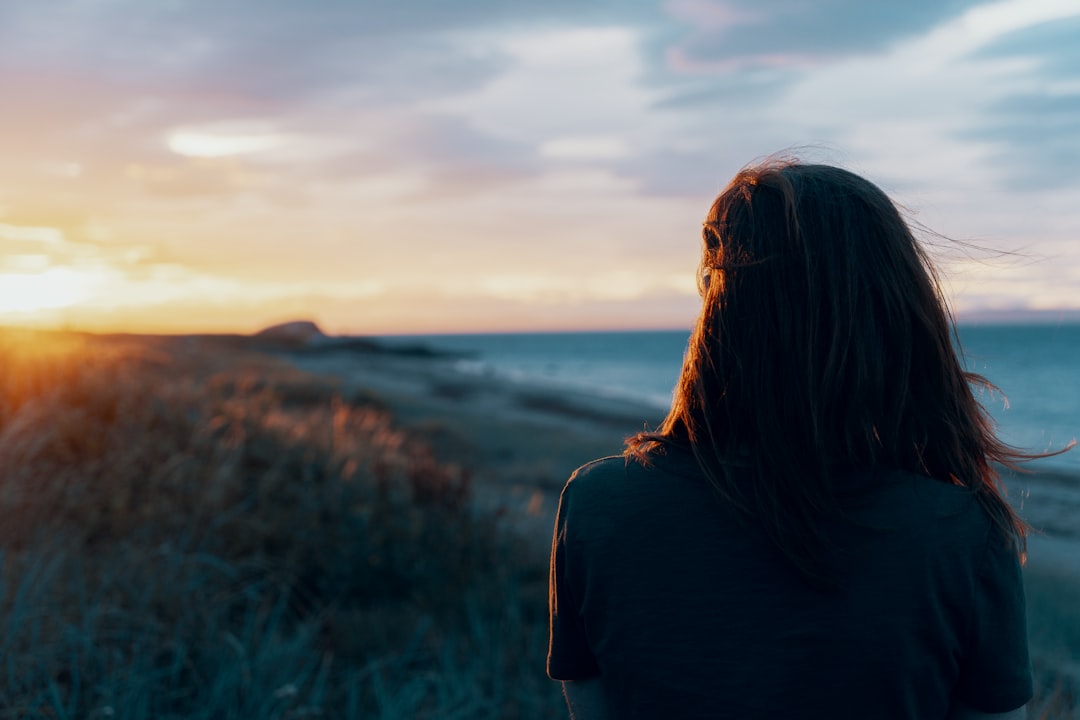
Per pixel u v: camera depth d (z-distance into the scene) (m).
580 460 18.20
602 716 1.05
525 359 145.50
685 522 0.96
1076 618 8.01
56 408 5.82
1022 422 33.31
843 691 0.88
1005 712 0.91
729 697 0.90
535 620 5.08
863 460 0.95
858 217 0.99
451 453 16.92
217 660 3.60
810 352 0.93
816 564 0.88
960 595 0.89
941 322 1.00
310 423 7.98
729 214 1.04
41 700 3.07
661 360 141.00
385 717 3.50
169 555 4.27
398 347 111.00
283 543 5.19
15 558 3.89
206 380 8.50
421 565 5.37
